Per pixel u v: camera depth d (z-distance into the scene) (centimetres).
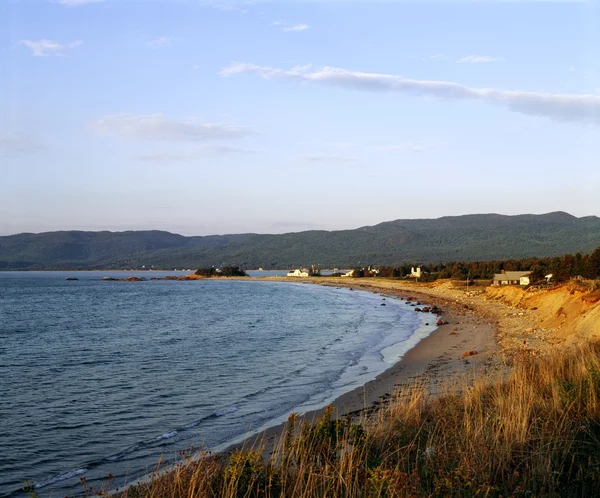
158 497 841
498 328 4441
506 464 872
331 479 827
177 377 2469
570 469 827
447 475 794
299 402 1966
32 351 3372
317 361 2936
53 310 7275
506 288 8506
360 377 2444
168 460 1358
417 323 5341
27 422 1734
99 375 2533
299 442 989
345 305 8375
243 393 2134
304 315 6381
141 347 3519
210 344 3669
